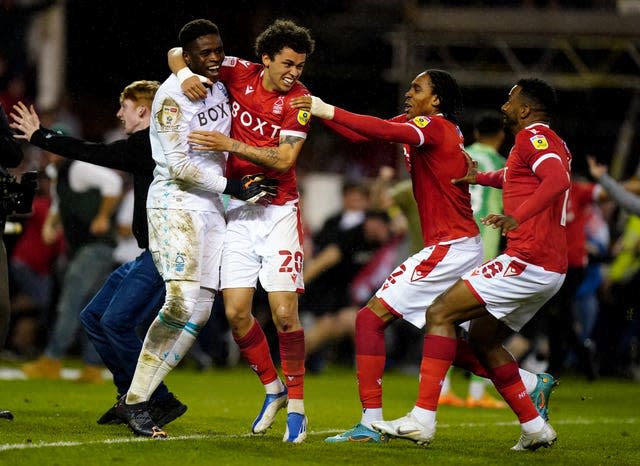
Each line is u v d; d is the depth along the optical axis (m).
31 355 47.56
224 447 20.39
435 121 21.75
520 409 21.81
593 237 46.03
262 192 20.88
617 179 52.06
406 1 50.09
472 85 51.47
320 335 45.97
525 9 50.12
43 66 54.41
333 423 26.67
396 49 51.00
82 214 37.41
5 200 22.94
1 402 29.16
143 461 18.55
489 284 20.92
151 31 48.00
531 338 43.97
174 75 21.25
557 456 21.38
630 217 47.09
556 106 22.05
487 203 31.56
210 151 20.98
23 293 47.16
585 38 49.50
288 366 21.56
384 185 43.53
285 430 24.00
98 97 54.53
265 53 21.12
